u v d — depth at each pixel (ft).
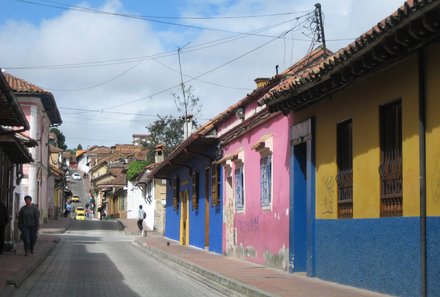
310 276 43.32
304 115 45.19
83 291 38.78
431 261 28.43
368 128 35.32
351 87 37.68
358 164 36.55
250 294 36.91
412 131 30.27
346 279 37.93
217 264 55.26
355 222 36.83
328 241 40.91
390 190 33.01
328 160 41.19
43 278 45.57
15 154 66.33
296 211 46.55
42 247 71.41
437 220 28.02
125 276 48.16
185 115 140.26
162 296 37.29
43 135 129.59
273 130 52.24
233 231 64.75
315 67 40.91
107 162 302.45
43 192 137.90
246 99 58.65
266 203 53.47
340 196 39.68
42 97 113.91
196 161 86.12
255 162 57.31
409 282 30.32
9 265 48.73
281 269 49.11
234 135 64.95
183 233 95.04
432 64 28.68
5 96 37.99
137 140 308.81
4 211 59.77
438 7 23.71
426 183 28.94
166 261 63.82
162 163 97.35
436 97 28.32
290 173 47.24
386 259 32.83
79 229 139.95
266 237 53.42
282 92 43.16
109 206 257.96
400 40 27.84
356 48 30.58
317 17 62.95
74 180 410.93
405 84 31.07
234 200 64.59
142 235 120.37
